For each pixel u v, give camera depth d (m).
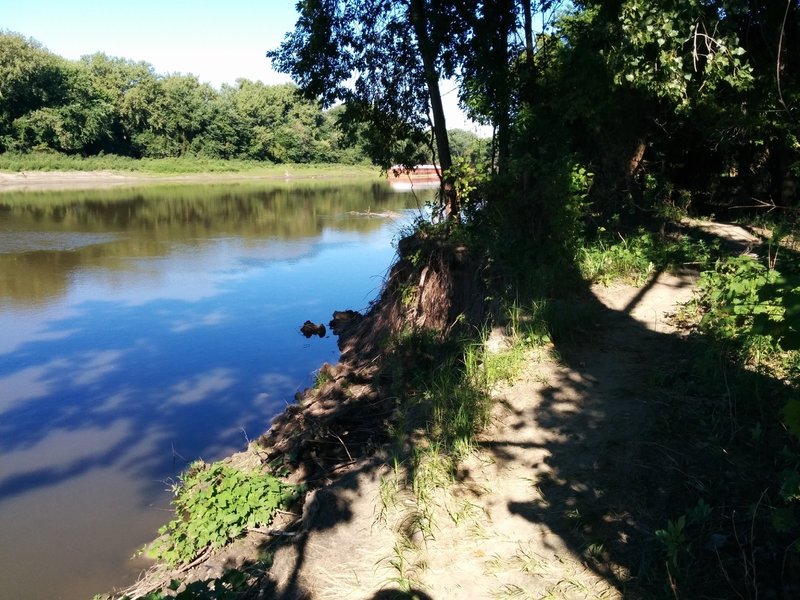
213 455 7.75
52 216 31.30
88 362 10.91
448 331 8.23
